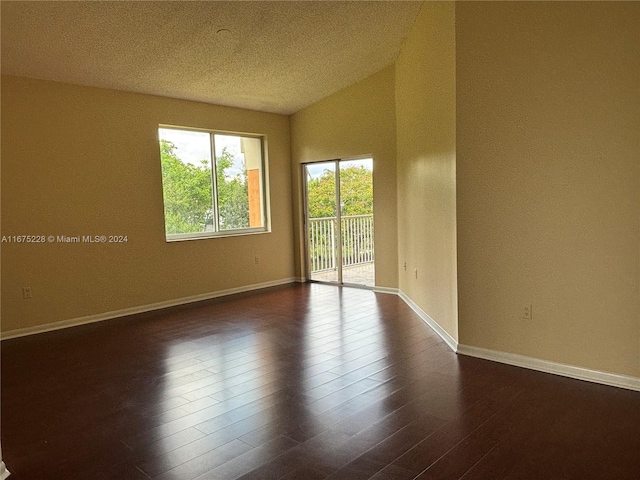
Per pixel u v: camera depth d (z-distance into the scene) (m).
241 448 2.29
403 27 4.77
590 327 2.99
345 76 5.84
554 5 2.96
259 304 5.60
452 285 3.75
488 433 2.36
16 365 3.62
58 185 4.69
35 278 4.56
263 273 6.72
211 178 6.17
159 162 5.48
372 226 6.62
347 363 3.46
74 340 4.27
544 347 3.19
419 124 4.68
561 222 3.05
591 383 2.97
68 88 4.72
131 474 2.10
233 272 6.32
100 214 5.00
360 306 5.36
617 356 2.90
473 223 3.46
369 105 6.02
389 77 5.81
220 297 6.08
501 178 3.29
